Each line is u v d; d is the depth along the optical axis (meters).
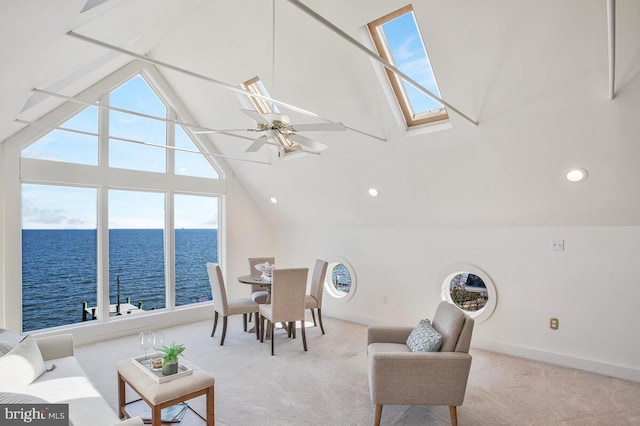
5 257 4.18
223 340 4.61
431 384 2.58
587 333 3.77
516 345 4.20
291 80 4.20
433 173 4.23
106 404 2.26
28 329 4.47
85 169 4.77
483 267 4.46
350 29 3.40
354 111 4.11
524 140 3.41
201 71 4.86
